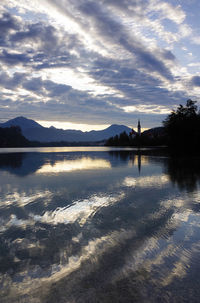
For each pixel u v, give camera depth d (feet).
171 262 11.76
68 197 28.48
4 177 47.19
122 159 106.11
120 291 9.36
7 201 26.37
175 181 41.14
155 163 82.79
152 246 13.79
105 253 12.87
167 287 9.65
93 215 20.81
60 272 10.86
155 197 28.14
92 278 10.30
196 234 15.72
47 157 124.26
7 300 8.85
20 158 115.44
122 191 32.27
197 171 56.80
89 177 47.03
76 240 14.84
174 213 21.16
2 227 17.56
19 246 13.89
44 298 8.96
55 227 17.53
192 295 9.12
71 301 8.77
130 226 17.60
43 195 29.78
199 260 11.95
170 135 205.98
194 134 180.24
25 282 10.06
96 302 8.71
